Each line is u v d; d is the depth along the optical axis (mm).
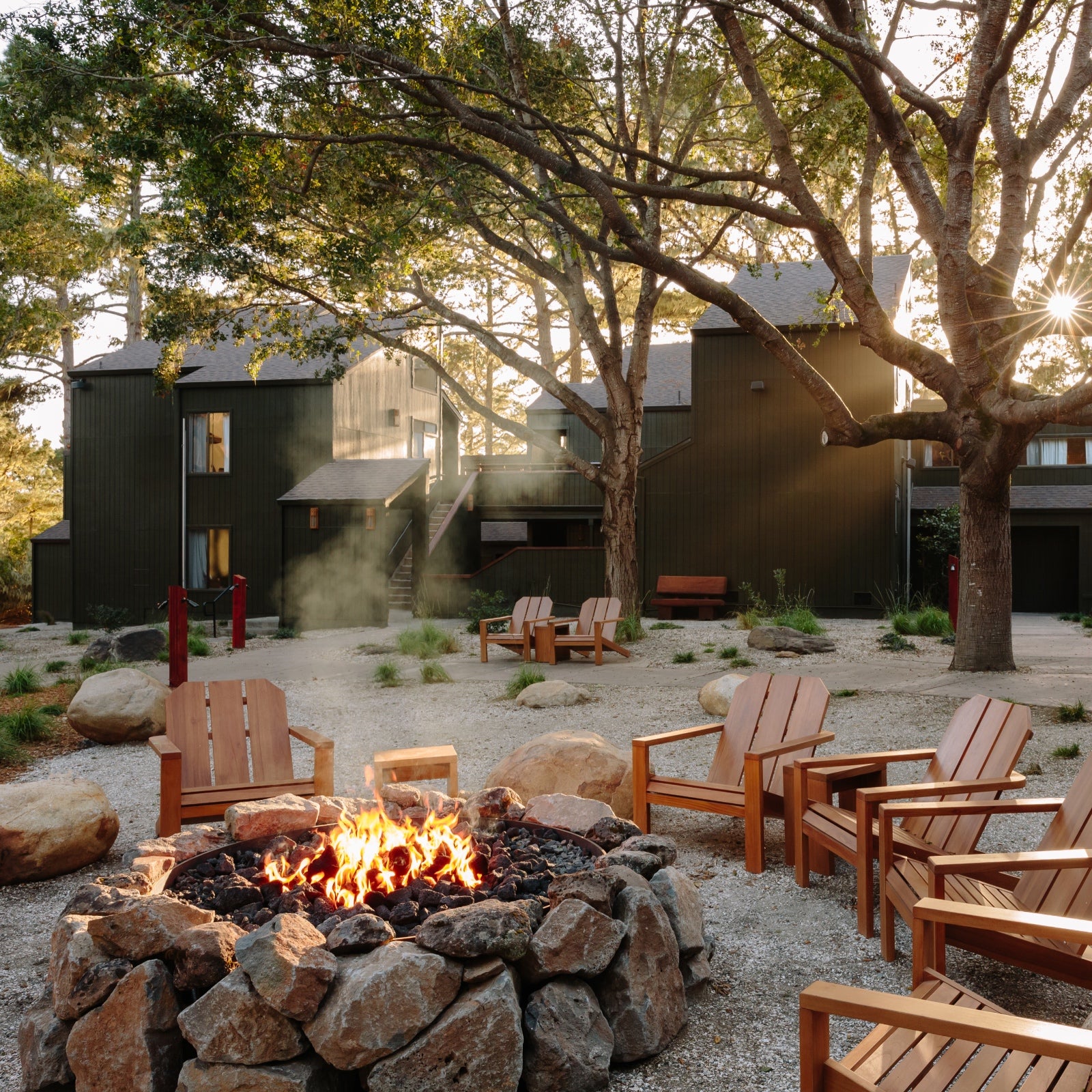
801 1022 2336
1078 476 24828
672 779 5656
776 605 19969
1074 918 3025
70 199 24734
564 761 5957
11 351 28156
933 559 23469
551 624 14055
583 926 3098
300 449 23422
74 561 24891
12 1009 3652
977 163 13445
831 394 11117
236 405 23734
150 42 10977
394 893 3434
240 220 14086
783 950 4020
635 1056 3109
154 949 2934
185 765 5730
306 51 10805
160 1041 2811
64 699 12016
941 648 13938
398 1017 2703
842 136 13227
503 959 2926
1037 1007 3432
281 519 22703
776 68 14516
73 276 27547
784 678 5777
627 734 8867
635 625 15844
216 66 11234
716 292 10938
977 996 2748
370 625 21031
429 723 9742
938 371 11219
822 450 19812
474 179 14453
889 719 8961
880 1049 2508
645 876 3770
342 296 15367
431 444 29922
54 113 12750
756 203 11133
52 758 8703
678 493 20812
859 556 19562
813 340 19922
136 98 12227
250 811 4219
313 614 21422
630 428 16516
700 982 3602
